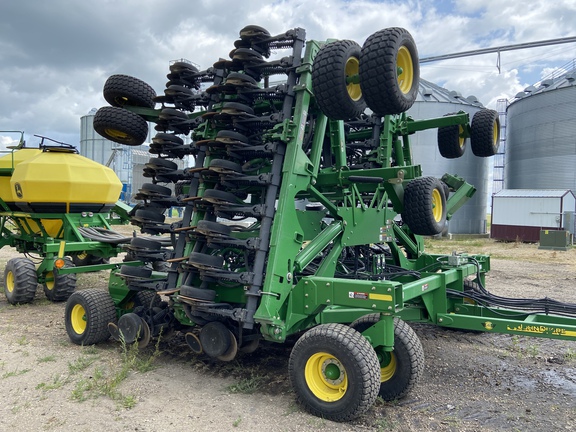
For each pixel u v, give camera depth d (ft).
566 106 88.94
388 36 14.49
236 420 13.03
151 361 17.38
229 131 15.90
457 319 17.08
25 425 12.65
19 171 27.86
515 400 14.85
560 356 19.16
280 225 14.93
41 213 28.37
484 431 12.76
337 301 14.12
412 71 15.84
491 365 18.10
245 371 16.72
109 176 29.73
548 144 92.02
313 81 15.12
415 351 14.38
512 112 103.65
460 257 20.86
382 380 14.76
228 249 17.24
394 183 16.29
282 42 16.49
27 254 33.81
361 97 16.15
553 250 66.49
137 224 18.26
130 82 20.17
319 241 16.40
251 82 16.08
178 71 18.67
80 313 19.69
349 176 16.78
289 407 13.91
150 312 17.90
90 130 108.47
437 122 22.27
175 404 14.06
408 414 13.78
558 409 14.20
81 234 27.81
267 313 14.30
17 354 18.40
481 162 90.02
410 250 23.98
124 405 13.88
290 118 15.76
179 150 18.60
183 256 16.94
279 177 15.48
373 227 19.40
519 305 18.34
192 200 16.52
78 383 15.23
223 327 15.29
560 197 75.82
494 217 82.17
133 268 17.84
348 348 12.80
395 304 13.28
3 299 28.89
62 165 27.58
